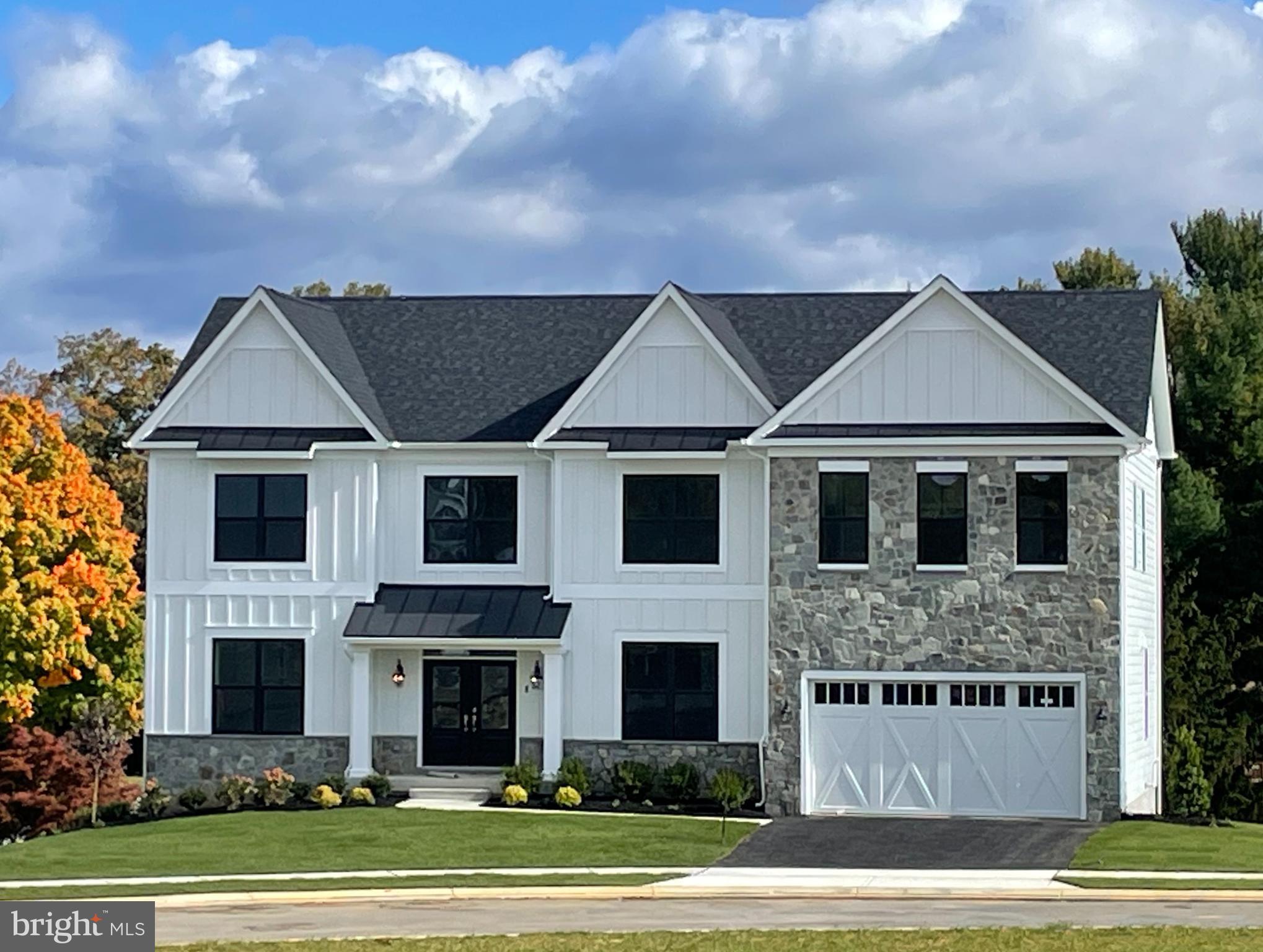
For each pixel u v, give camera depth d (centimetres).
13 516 4603
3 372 7050
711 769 4025
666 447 4025
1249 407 5859
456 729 4194
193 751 4175
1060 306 4206
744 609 4038
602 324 4441
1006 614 3825
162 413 4197
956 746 3850
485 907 2877
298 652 4162
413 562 4191
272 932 2589
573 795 3931
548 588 4147
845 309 4356
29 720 4928
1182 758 4456
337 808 3944
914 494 3862
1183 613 5266
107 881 3100
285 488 4184
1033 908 2870
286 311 4194
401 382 4341
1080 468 3809
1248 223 6994
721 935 2517
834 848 3469
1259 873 3192
